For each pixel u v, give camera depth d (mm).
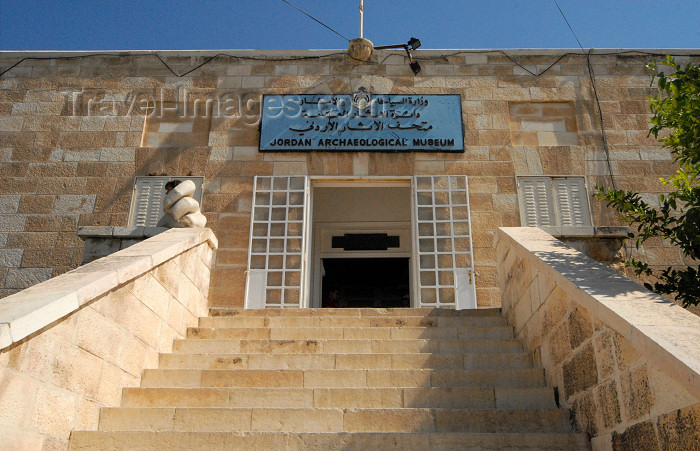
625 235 6426
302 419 3803
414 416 3789
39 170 9922
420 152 9914
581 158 9898
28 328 3080
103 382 3955
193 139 10188
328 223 12164
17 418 3047
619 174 9781
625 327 2963
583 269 4086
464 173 9773
